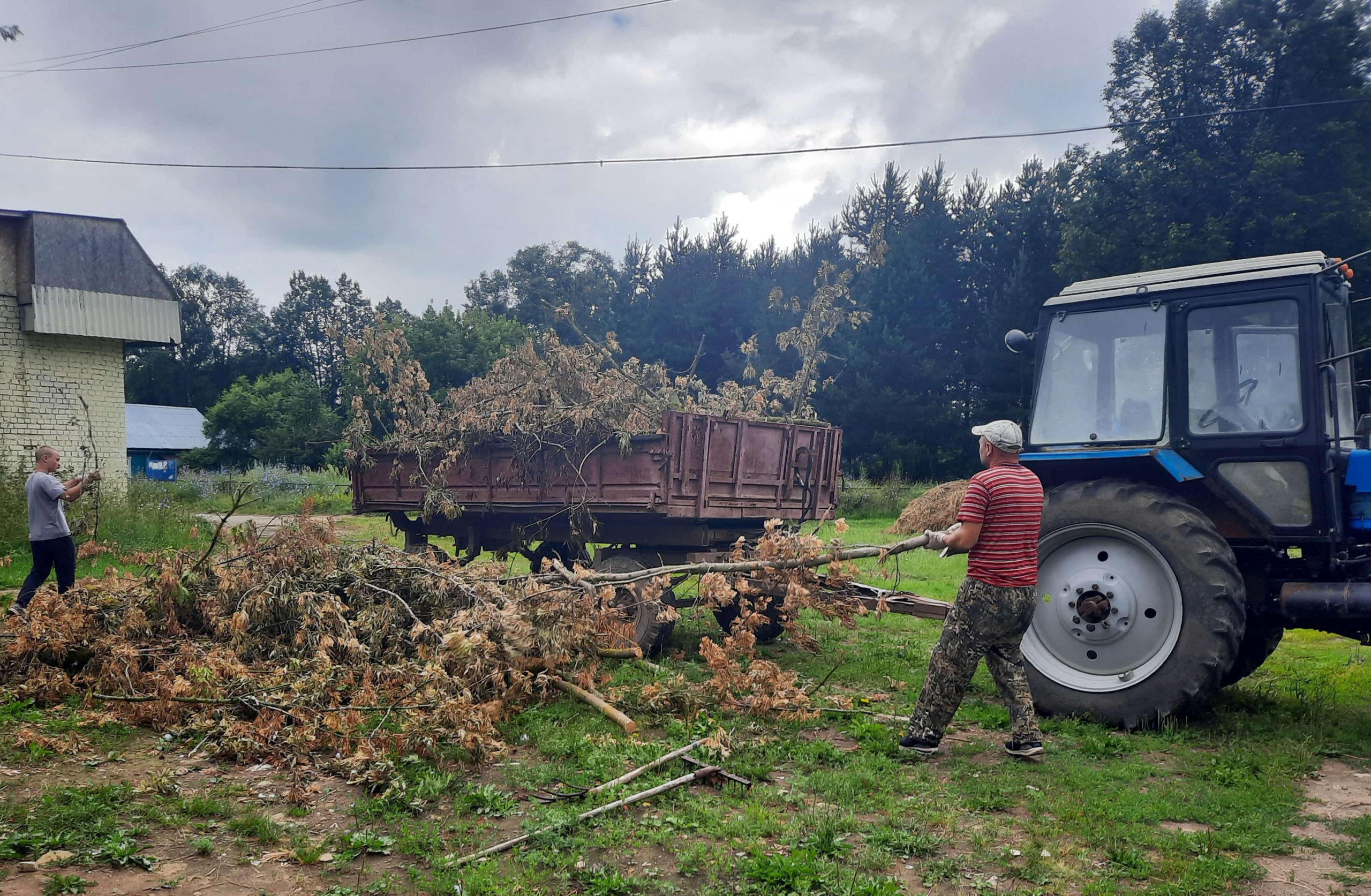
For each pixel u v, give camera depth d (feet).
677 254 131.95
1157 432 20.39
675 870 11.91
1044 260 107.76
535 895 11.03
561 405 26.76
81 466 52.65
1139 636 19.27
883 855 12.23
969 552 16.76
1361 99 68.64
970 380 110.93
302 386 150.61
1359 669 24.67
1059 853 12.54
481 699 19.07
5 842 11.87
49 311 50.96
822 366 111.14
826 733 18.69
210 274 296.71
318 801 14.38
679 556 26.09
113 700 18.51
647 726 18.54
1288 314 19.04
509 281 240.32
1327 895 11.36
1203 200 85.25
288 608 21.65
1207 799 14.58
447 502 29.76
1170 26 91.97
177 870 11.71
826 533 29.40
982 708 20.49
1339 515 18.88
